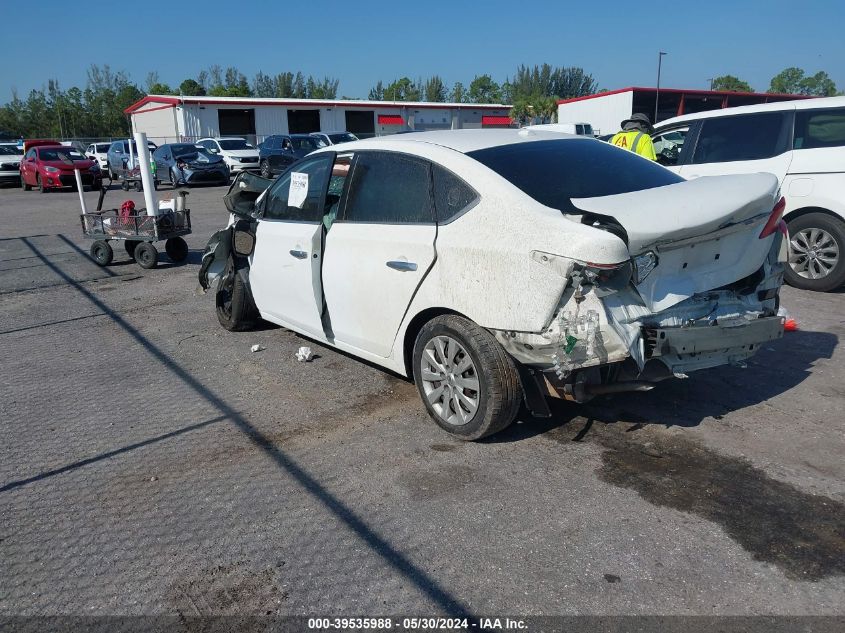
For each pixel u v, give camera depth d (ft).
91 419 15.88
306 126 140.56
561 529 10.91
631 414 14.83
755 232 13.05
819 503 11.31
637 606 9.18
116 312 25.32
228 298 22.03
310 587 9.87
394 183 14.67
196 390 17.38
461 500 11.86
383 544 10.76
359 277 15.16
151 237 31.50
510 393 12.92
